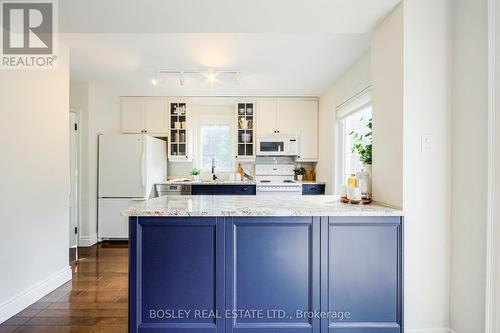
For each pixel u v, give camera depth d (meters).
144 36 2.55
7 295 2.08
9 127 2.10
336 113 3.86
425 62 1.79
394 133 1.87
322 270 1.75
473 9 1.63
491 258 1.51
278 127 4.69
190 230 1.75
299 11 1.85
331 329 1.76
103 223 4.07
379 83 2.05
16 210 2.16
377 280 1.77
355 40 2.62
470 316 1.65
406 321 1.80
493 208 1.50
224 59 3.07
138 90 4.29
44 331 1.92
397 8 1.83
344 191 2.14
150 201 2.20
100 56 2.99
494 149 1.50
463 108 1.71
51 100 2.52
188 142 4.71
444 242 1.81
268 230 1.76
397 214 1.76
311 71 3.43
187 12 1.86
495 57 1.50
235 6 1.79
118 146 4.07
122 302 2.33
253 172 5.10
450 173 1.80
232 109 5.07
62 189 2.67
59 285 2.61
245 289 1.76
